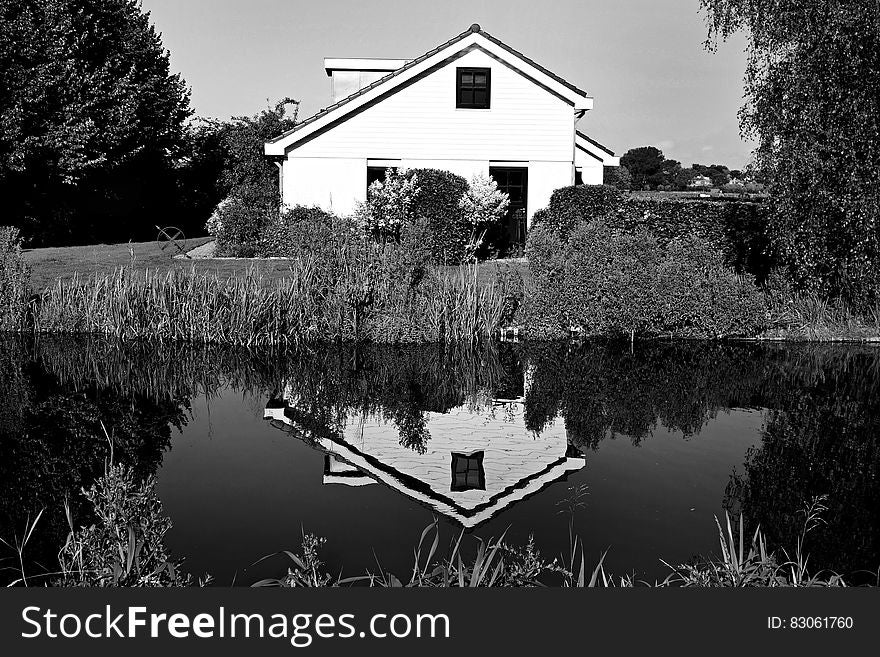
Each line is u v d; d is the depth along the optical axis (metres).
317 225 13.48
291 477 6.30
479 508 5.60
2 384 9.65
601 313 12.30
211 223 19.44
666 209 15.34
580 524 5.31
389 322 12.32
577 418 8.20
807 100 10.98
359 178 19.39
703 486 6.09
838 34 10.50
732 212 14.58
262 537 5.07
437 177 17.64
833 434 7.53
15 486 6.18
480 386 9.70
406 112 19.23
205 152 27.56
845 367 10.52
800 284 12.81
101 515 4.48
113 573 4.19
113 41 24.77
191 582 4.39
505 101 19.31
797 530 5.27
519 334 12.57
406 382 9.91
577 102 19.27
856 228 11.26
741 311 12.34
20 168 20.47
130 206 25.66
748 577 4.25
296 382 9.91
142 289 12.50
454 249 17.44
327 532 5.14
